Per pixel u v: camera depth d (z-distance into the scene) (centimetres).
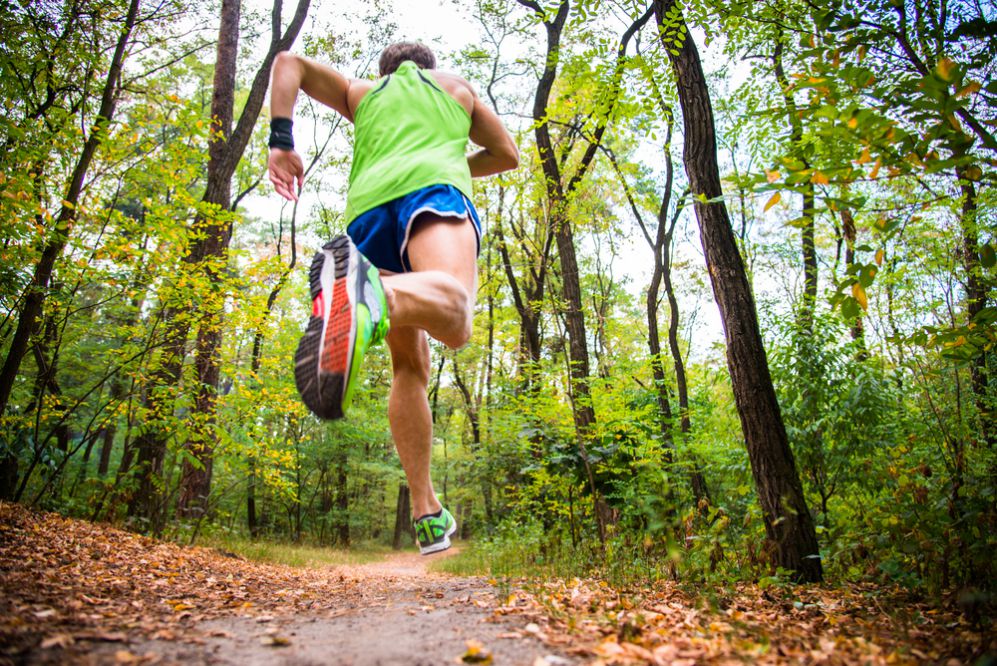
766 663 167
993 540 331
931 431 459
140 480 754
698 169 554
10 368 545
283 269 709
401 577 811
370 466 2117
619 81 745
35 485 698
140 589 290
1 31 509
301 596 357
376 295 144
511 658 162
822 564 485
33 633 160
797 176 214
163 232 599
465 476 1791
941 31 237
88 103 626
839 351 582
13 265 503
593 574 452
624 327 1591
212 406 743
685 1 573
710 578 379
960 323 497
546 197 991
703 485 812
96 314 778
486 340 2030
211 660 151
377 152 203
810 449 564
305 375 138
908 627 251
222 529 1009
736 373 504
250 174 1762
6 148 466
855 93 223
